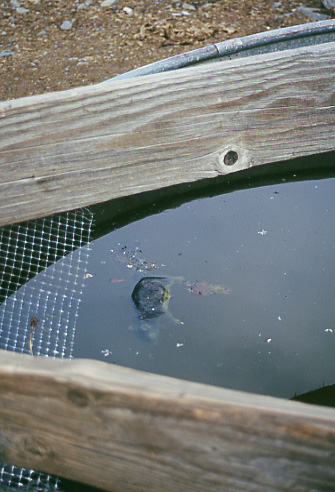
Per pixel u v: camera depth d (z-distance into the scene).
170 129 1.65
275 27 5.41
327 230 1.88
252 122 1.72
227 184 1.84
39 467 0.88
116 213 1.75
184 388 0.70
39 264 1.68
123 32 5.48
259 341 1.59
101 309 1.70
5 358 0.77
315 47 1.68
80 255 1.76
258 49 2.08
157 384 0.71
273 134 1.77
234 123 1.71
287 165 1.85
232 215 1.86
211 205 1.86
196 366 1.52
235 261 1.80
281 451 0.69
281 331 1.60
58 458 0.85
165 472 0.79
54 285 1.69
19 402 0.78
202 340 1.58
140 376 0.73
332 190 1.94
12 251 1.61
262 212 1.90
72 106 1.51
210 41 5.26
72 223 1.68
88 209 1.68
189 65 1.96
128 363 1.53
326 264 1.79
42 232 1.64
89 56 5.13
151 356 1.56
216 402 0.68
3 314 1.59
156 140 1.65
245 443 0.70
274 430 0.68
